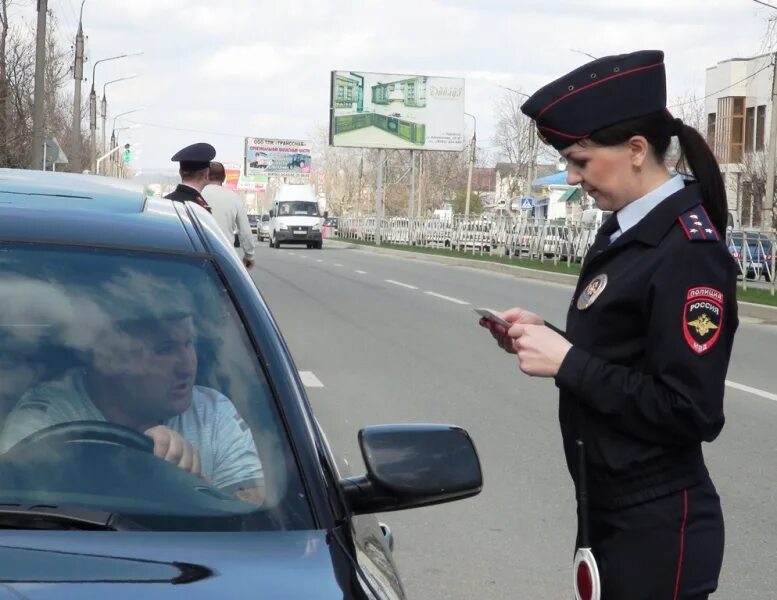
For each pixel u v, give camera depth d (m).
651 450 2.99
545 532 6.82
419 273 31.91
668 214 2.99
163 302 2.89
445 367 13.16
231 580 2.28
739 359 14.63
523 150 81.94
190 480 2.63
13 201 3.17
